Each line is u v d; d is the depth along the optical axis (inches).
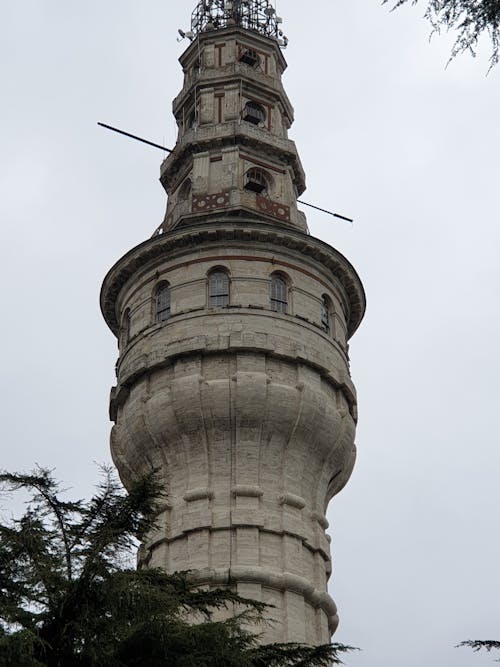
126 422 2694.4
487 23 1180.5
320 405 2632.9
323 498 2632.9
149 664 1371.8
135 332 2800.2
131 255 2869.1
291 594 2440.9
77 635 1362.0
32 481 1435.8
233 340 2642.7
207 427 2573.8
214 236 2800.2
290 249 2834.6
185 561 2454.5
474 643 1528.1
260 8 3575.3
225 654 1398.9
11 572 1386.6
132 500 1467.8
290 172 3184.1
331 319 2859.3
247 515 2482.8
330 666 2001.7
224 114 3213.6
